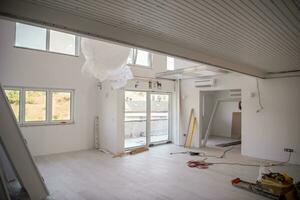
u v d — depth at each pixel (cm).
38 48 568
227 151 659
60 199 320
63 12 204
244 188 358
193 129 726
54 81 591
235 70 436
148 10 201
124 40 254
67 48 621
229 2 187
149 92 729
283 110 540
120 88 612
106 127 646
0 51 508
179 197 329
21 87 546
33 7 187
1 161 359
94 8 196
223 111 972
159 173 442
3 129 292
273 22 230
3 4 171
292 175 434
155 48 286
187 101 750
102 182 389
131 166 491
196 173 443
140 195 336
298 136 517
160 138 770
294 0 185
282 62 421
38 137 569
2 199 262
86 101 662
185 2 186
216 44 306
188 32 260
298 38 280
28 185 309
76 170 456
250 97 596
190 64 695
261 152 573
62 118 622
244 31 256
